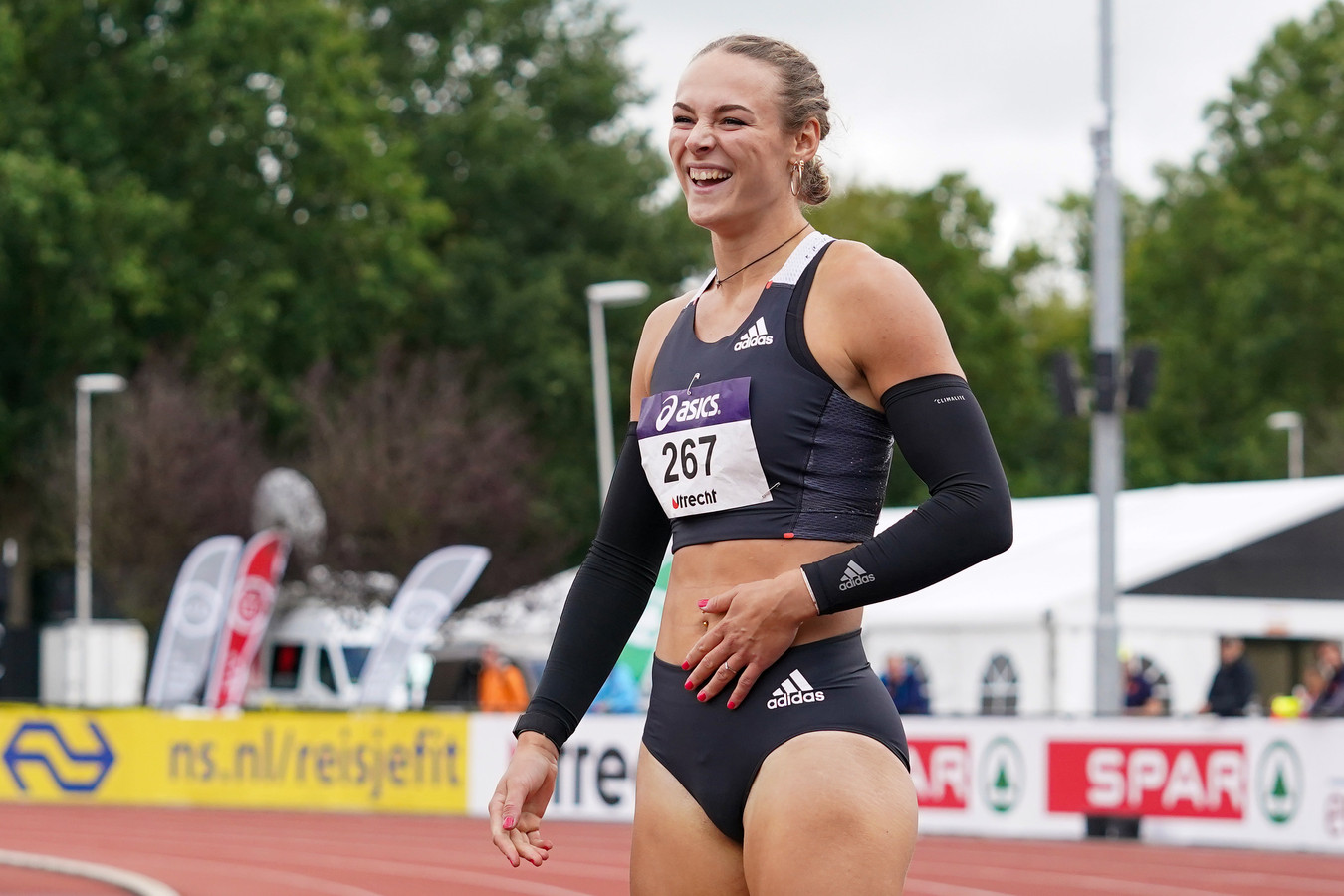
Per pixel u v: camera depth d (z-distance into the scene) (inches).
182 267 3026.6
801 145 216.5
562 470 3491.6
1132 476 4269.2
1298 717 1144.2
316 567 2438.5
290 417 3056.1
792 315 209.5
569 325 3631.9
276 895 951.0
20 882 970.7
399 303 3189.0
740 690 203.6
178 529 2699.3
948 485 199.9
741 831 206.7
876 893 195.2
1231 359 4229.8
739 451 208.1
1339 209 3991.1
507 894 949.2
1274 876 1002.7
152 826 1400.1
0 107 2906.0
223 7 2984.7
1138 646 1697.8
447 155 3686.0
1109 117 1381.6
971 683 1701.5
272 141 3090.6
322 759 1585.9
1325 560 1784.0
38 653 3169.3
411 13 3779.5
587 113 3843.5
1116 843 1189.7
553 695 229.3
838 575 199.0
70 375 3061.0
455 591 1742.1
